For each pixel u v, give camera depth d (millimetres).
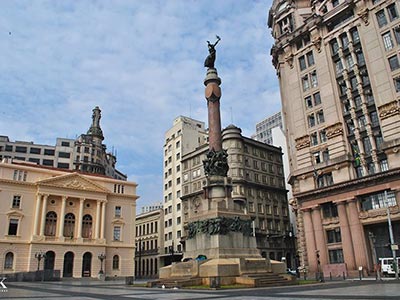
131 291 25219
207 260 29203
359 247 46781
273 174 89250
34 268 67062
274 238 80938
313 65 59844
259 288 24250
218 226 30656
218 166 34594
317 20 59156
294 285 27406
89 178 79188
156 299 17547
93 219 77500
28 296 21422
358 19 53969
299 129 59594
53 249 70000
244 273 28203
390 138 46406
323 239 51562
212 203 32750
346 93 53812
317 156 56156
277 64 70000
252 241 32531
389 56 49094
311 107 58688
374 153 48375
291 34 64000
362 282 31547
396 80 47750
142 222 110562
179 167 99625
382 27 50750
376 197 46938
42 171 73875
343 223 49062
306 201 54531
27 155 118250
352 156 51125
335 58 56750
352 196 48594
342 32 55875
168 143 106562
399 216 43531
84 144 121625
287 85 63656
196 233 32156
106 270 75688
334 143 53250
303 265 54031
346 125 53188
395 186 44312
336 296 17406
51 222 72500
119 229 80375
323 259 50781
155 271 99312
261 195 83125
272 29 76062
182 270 30344
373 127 49562
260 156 87750
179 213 95500
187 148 101438
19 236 67938
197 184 90000
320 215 52594
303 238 54812
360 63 53031
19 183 70062
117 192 82438
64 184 74062
